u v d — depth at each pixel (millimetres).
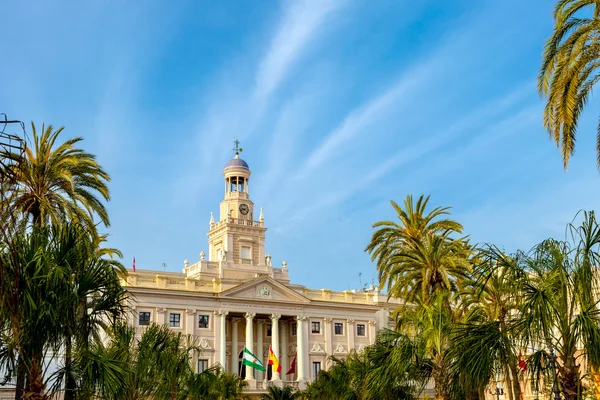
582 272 19469
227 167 103625
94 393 21406
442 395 28094
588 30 25297
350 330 96688
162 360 37125
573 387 19250
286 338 96125
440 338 28766
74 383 20953
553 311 19625
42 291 19812
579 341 19797
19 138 12375
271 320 92750
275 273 99375
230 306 87562
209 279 92938
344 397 45938
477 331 21094
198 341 83875
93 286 22141
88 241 22734
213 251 102000
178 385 40938
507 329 20828
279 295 91688
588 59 25453
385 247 51188
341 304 96375
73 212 39031
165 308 83062
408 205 51125
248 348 87688
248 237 99812
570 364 19422
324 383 53938
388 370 29625
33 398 19984
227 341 90750
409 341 29906
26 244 19797
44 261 19766
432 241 47219
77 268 21547
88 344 22516
